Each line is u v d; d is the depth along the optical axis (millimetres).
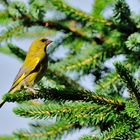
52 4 10727
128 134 6727
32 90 7551
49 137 8688
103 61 11164
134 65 10641
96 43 12031
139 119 6895
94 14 10922
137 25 10227
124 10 9945
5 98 7434
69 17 11906
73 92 7473
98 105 7375
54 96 7512
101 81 10102
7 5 10906
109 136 6715
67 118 7391
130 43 9727
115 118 7305
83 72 11102
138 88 6777
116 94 9945
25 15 10945
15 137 8617
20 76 10844
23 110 7254
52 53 12305
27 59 11133
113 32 11039
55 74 10297
